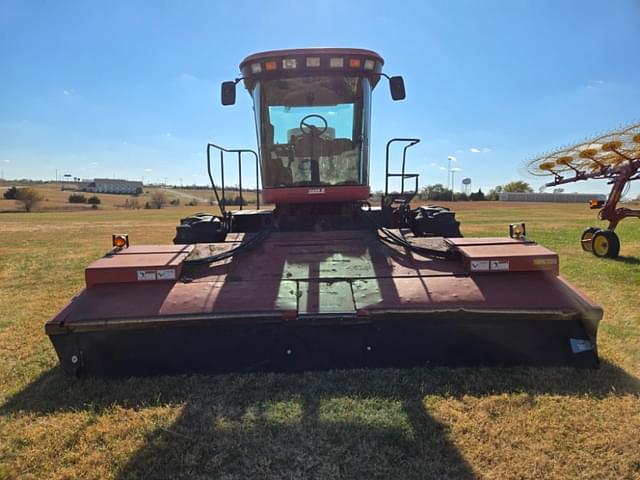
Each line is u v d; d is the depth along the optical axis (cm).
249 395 358
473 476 266
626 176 1095
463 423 319
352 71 537
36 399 370
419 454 287
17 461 291
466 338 388
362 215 557
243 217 603
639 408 336
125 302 385
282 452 291
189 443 303
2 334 556
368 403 344
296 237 512
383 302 380
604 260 1062
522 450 289
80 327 371
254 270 431
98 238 1936
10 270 1074
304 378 381
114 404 350
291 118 550
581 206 4722
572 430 310
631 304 643
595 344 390
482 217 2920
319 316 368
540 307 377
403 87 551
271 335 383
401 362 394
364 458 284
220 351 385
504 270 408
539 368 393
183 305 379
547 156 1203
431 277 412
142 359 386
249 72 536
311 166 553
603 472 268
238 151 641
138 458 289
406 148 592
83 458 293
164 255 438
